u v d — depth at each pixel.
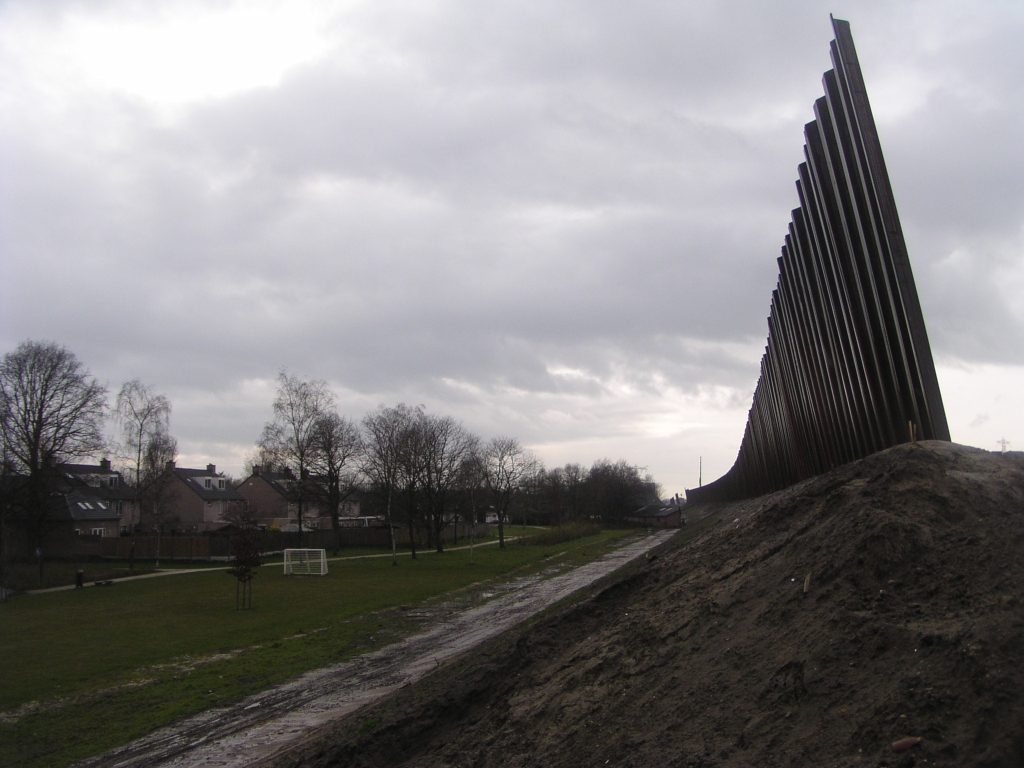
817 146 15.69
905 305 11.17
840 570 6.80
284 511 86.56
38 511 46.56
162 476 60.34
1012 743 3.99
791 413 26.41
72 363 48.50
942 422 10.82
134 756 11.86
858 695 5.09
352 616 25.98
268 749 11.65
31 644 21.28
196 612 27.61
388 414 59.81
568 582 33.59
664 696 6.80
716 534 14.32
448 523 66.12
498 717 8.48
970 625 4.95
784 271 23.22
